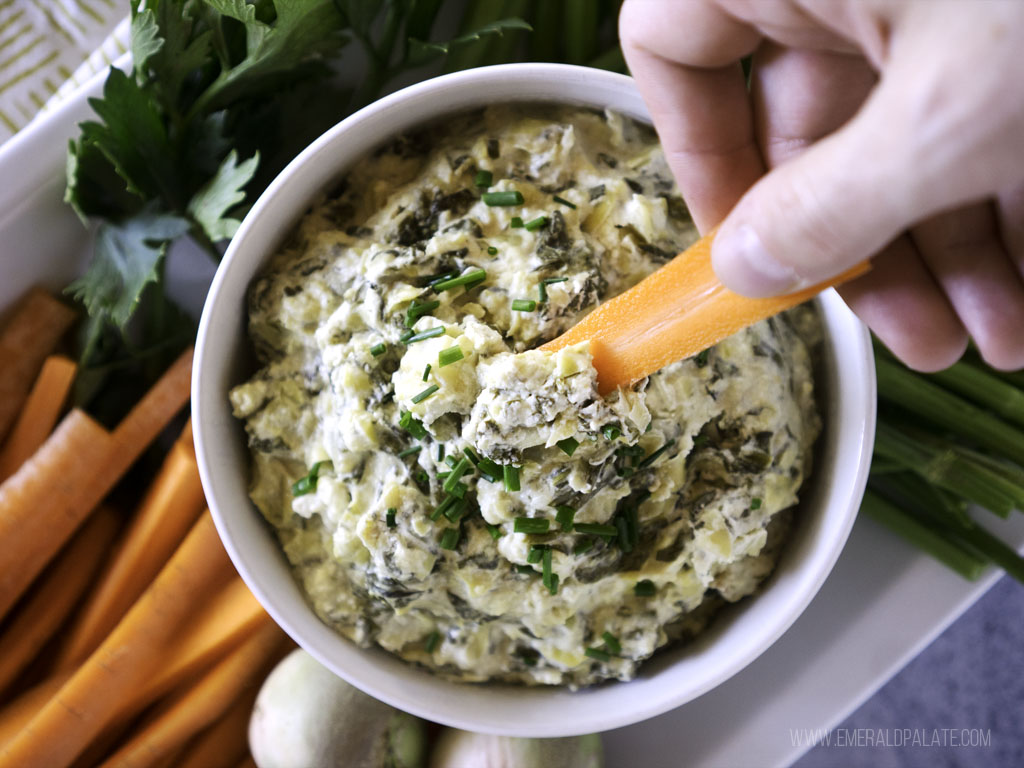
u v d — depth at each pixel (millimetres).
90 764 238
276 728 215
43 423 227
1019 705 293
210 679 231
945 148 102
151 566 231
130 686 223
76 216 218
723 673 181
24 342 223
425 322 168
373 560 176
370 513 174
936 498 229
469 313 172
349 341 177
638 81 161
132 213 217
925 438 229
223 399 184
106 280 211
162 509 224
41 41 236
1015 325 161
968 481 217
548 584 170
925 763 295
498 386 156
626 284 177
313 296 182
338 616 187
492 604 179
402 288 172
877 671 227
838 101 154
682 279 148
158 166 212
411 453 172
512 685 196
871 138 106
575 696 194
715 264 132
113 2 236
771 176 122
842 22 118
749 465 179
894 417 236
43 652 245
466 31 224
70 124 208
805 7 124
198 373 175
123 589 229
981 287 160
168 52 199
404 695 185
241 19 190
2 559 220
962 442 236
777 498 183
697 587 184
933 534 226
